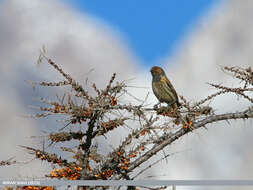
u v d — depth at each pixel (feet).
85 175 31.48
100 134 31.83
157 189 29.71
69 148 31.78
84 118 31.30
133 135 31.50
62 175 31.32
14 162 29.43
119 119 30.96
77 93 30.30
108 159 32.40
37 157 30.14
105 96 30.71
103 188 30.17
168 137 32.65
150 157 32.68
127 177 32.27
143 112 30.89
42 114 29.27
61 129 30.83
